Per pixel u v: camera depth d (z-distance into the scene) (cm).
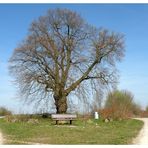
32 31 4906
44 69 4888
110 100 5966
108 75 4984
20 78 4862
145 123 4841
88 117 5006
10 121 4347
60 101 4928
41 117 4969
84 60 4925
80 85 4903
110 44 5031
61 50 4944
